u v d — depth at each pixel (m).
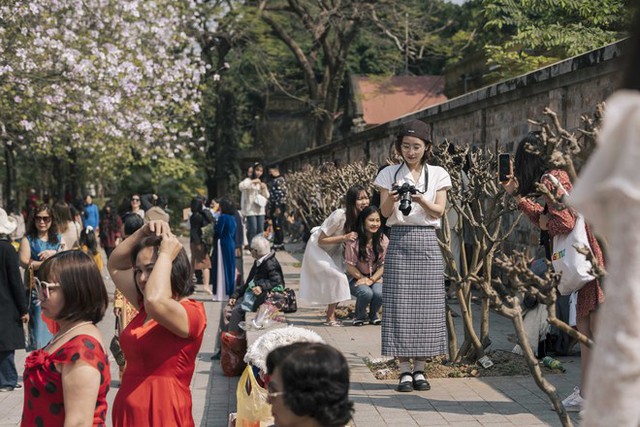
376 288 10.88
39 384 3.79
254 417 5.24
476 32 30.61
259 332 9.28
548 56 16.94
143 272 4.19
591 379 1.52
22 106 17.67
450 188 7.50
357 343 9.61
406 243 7.18
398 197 7.02
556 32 14.23
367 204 10.88
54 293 3.90
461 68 29.56
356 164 15.52
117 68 18.28
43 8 16.89
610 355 1.47
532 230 11.61
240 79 46.28
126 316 8.20
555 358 8.48
